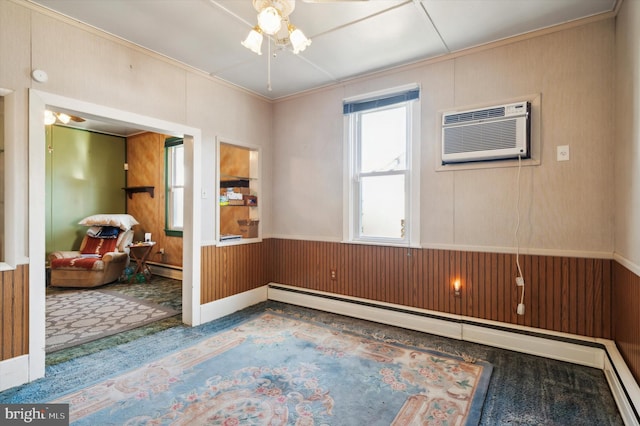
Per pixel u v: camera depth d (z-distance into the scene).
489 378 2.23
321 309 3.73
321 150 3.80
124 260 5.25
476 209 2.87
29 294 2.20
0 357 2.08
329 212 3.75
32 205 2.21
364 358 2.53
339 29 2.56
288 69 3.30
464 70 2.91
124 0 2.19
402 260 3.25
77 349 2.68
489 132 2.71
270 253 4.24
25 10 2.20
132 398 1.99
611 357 2.16
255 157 4.04
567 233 2.51
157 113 2.97
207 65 3.21
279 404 1.94
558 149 2.53
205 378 2.23
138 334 3.01
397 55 3.00
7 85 2.12
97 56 2.56
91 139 5.93
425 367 2.38
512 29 2.58
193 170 3.26
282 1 1.72
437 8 2.30
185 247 3.31
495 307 2.79
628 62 2.01
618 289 2.23
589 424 1.77
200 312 3.30
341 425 1.76
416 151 3.14
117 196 6.28
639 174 1.78
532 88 2.62
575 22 2.45
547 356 2.53
